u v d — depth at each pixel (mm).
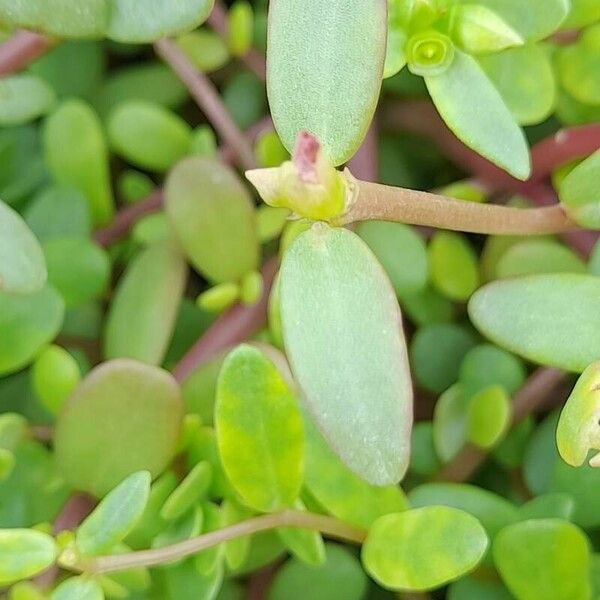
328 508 158
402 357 134
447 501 162
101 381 155
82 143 188
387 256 178
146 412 157
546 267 175
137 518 144
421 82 195
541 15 158
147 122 193
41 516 171
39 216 190
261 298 183
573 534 153
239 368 145
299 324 135
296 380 135
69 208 190
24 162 204
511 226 148
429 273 186
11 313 169
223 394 146
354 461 134
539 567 155
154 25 151
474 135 150
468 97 151
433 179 207
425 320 187
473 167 194
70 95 205
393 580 151
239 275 181
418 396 188
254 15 213
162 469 161
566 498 160
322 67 138
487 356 178
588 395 135
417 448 177
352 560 168
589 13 166
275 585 168
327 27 138
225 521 160
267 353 165
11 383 186
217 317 189
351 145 139
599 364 137
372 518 158
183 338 192
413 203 139
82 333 191
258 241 180
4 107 185
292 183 129
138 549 162
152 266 181
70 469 161
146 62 218
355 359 135
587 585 155
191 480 157
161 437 159
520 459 178
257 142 198
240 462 150
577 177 148
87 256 181
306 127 139
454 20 153
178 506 158
